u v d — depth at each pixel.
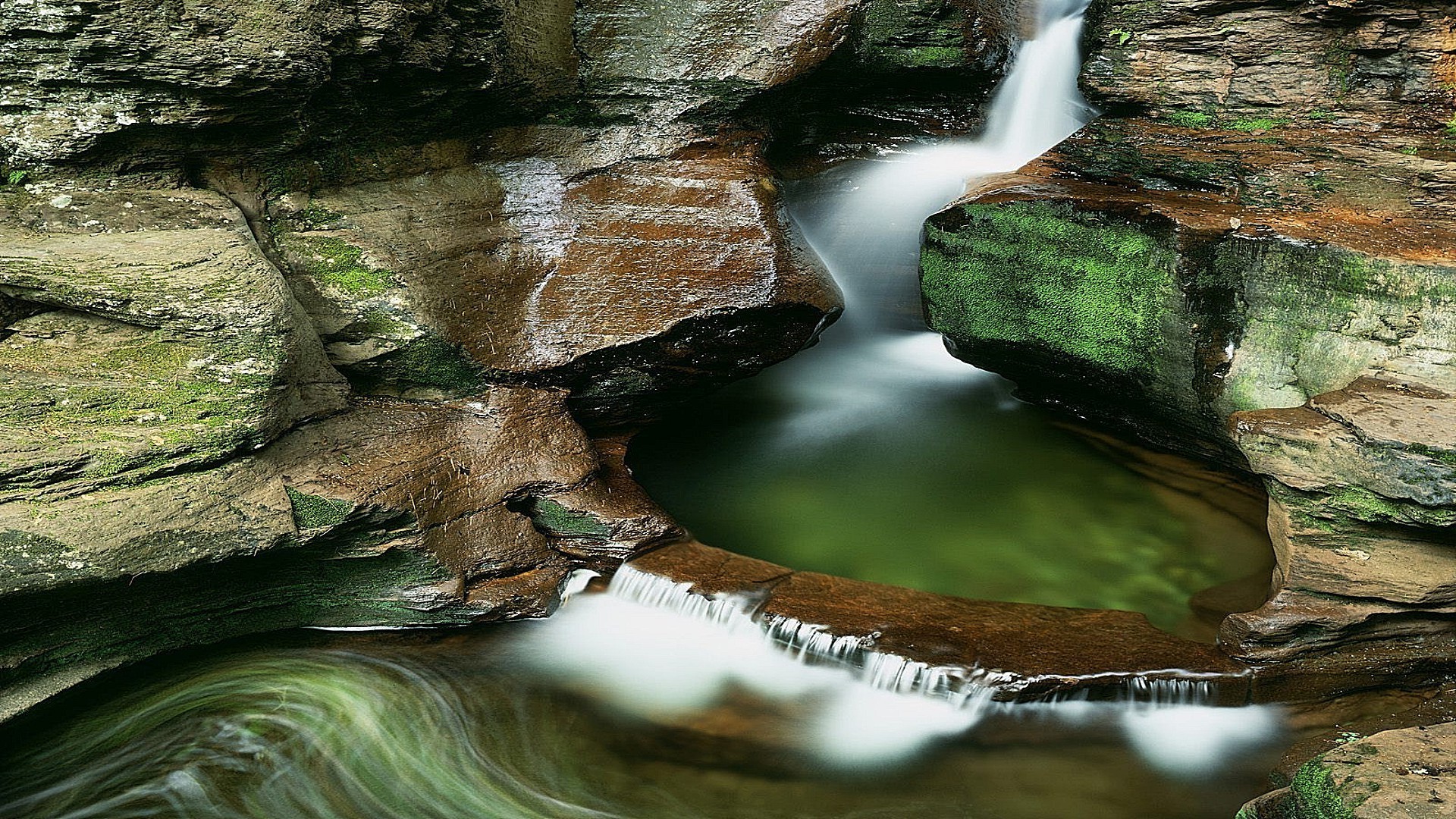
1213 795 5.12
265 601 6.00
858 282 9.37
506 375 6.97
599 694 5.77
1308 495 5.87
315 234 6.72
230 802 5.00
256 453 5.67
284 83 6.10
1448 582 5.54
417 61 6.91
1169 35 8.93
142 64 5.70
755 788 5.14
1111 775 5.24
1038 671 5.54
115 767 5.19
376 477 6.02
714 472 7.86
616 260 7.66
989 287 8.05
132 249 5.58
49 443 5.04
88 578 4.98
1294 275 6.57
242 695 5.69
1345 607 5.70
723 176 8.32
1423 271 6.07
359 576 6.11
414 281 6.81
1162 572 6.71
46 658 5.32
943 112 10.08
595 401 7.46
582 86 8.47
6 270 5.29
